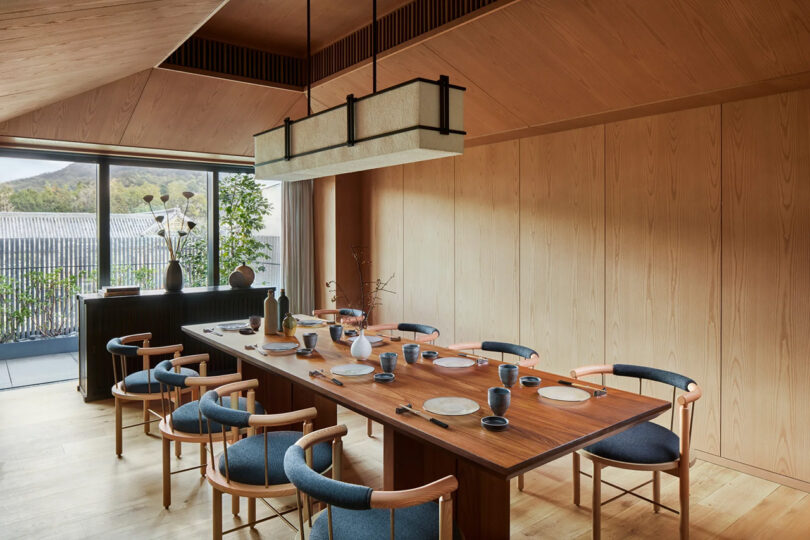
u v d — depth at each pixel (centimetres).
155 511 311
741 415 368
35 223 543
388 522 198
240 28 461
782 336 348
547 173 482
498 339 530
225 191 656
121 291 532
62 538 282
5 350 539
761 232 355
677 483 351
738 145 364
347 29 462
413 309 621
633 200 422
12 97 357
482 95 436
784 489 343
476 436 206
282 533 289
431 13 393
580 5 316
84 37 262
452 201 571
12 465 371
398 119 255
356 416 475
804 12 271
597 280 447
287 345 361
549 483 350
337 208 670
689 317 392
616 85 369
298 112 564
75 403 506
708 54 317
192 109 512
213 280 645
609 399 255
